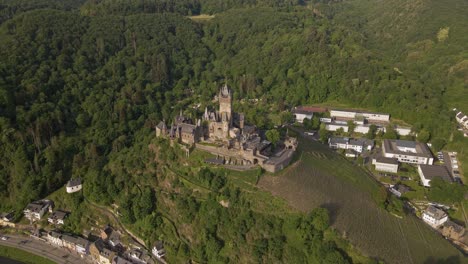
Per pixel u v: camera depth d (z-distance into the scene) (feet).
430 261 625.00
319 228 613.52
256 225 647.15
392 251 620.90
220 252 648.38
